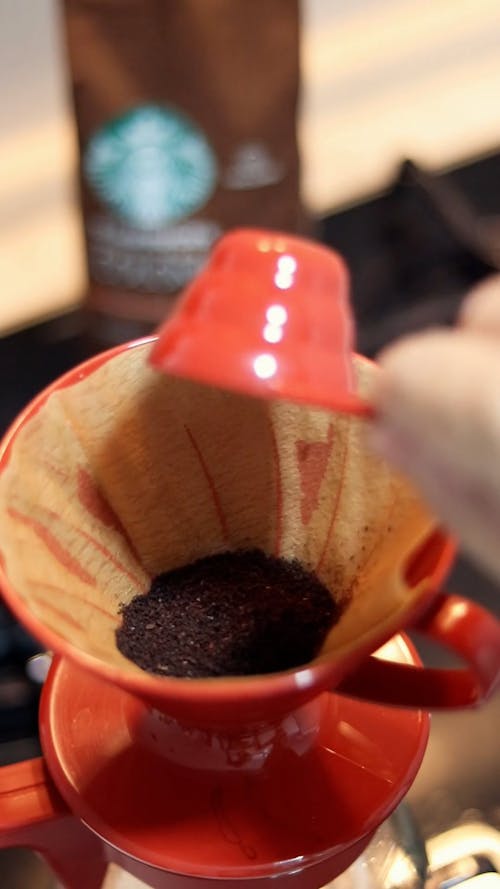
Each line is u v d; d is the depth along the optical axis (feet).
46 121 2.35
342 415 1.49
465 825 1.84
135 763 1.50
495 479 1.16
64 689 1.56
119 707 1.54
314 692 1.36
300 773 1.49
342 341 1.32
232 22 1.99
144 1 1.97
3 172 2.36
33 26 2.26
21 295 2.39
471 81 2.65
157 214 2.11
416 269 2.49
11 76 2.29
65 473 1.47
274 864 1.45
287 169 2.13
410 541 1.42
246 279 1.33
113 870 1.56
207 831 1.47
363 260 2.49
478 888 1.70
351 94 2.56
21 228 2.39
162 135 2.06
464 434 1.16
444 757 1.92
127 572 1.53
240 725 1.43
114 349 1.48
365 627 1.37
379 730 1.54
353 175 2.56
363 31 2.52
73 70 2.03
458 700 1.42
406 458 1.25
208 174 2.09
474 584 2.10
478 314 1.30
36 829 1.49
